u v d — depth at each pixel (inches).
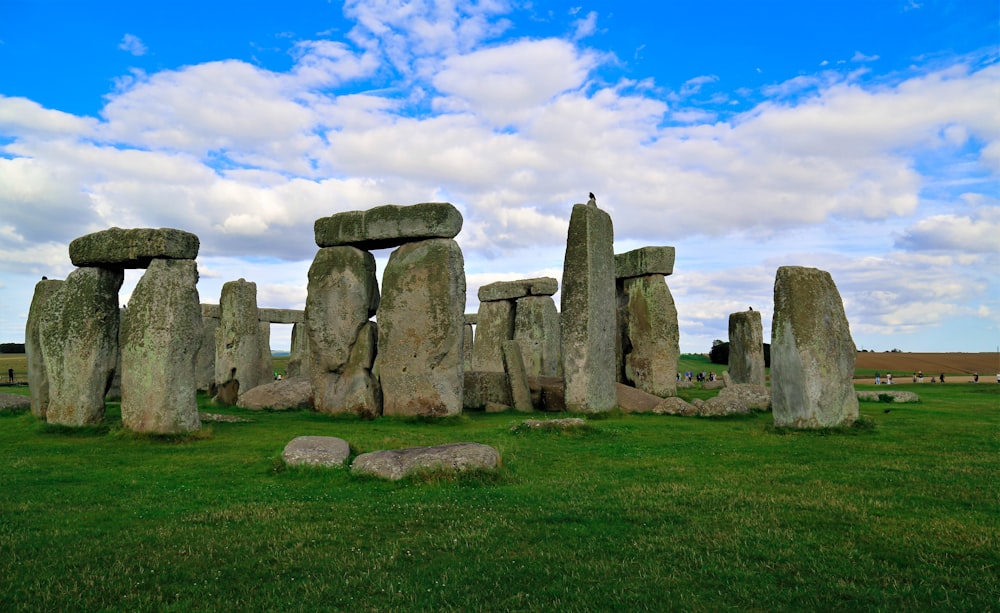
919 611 193.5
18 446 497.0
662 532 269.9
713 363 2241.6
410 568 233.6
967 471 386.0
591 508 307.1
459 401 712.4
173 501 334.0
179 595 211.6
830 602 201.5
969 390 1115.9
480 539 261.6
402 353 725.9
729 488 348.2
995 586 210.2
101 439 526.0
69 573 228.5
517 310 1241.4
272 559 243.8
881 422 625.9
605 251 762.2
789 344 574.9
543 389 838.5
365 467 376.5
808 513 294.5
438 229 722.2
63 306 573.9
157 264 539.5
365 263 775.7
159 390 527.8
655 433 572.4
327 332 770.2
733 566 230.8
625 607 199.8
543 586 216.1
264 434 572.4
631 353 1022.4
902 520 282.8
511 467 411.8
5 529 281.9
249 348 947.3
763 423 644.1
